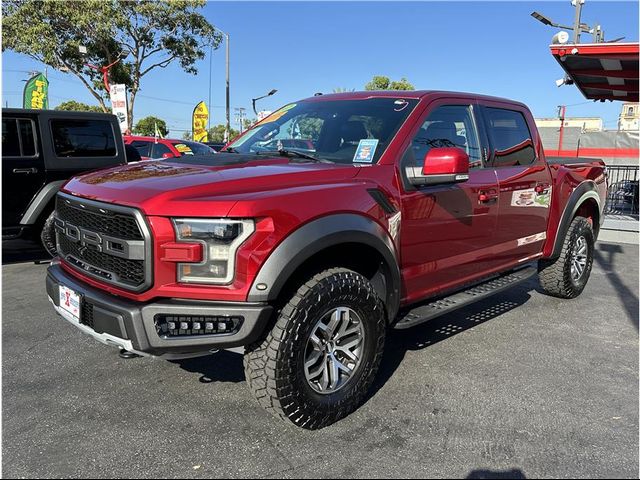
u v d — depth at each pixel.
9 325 4.55
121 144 7.30
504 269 4.47
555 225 5.05
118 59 24.14
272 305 2.64
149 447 2.72
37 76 17.34
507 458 2.66
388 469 2.56
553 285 5.41
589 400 3.30
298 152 3.61
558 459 2.66
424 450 2.72
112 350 4.00
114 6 23.36
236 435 2.84
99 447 2.71
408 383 3.50
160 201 2.52
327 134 3.71
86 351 3.99
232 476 2.49
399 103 3.71
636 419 3.08
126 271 2.63
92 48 24.20
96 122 7.04
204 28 25.92
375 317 3.01
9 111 6.21
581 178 5.41
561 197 5.06
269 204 2.55
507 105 4.54
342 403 2.91
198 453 2.67
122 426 2.92
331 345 2.86
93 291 2.76
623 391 3.44
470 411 3.13
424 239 3.49
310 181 2.90
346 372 2.96
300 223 2.63
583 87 10.21
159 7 24.28
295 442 2.77
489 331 4.57
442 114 3.80
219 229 2.47
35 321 4.66
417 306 3.70
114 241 2.63
